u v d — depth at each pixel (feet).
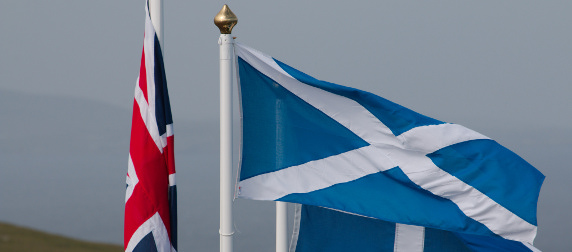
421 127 22.79
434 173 22.82
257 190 22.50
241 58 21.85
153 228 21.31
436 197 22.90
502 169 22.81
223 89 20.65
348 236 26.07
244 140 22.50
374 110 22.70
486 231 22.72
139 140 21.12
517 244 25.94
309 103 22.48
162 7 20.72
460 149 22.89
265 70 22.00
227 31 20.43
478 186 22.77
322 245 26.08
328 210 25.94
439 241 25.93
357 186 22.72
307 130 22.63
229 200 21.03
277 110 22.44
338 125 22.71
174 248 21.84
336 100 22.47
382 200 22.53
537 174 22.82
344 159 22.79
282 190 22.43
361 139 22.85
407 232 25.93
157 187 21.26
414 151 22.88
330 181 22.67
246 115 22.41
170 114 21.21
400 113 22.62
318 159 22.67
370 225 26.03
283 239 25.58
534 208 22.50
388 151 22.82
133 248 21.38
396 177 22.82
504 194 22.68
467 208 22.75
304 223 26.02
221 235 21.22
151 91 20.94
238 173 22.20
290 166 22.62
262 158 22.59
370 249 26.05
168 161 21.31
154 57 20.72
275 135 22.53
